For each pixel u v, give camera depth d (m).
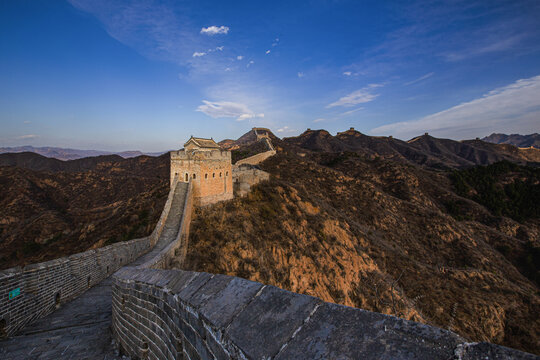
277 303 2.46
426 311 33.78
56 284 9.99
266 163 74.50
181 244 23.88
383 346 1.57
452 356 1.31
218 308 2.86
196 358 3.14
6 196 74.94
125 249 16.52
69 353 6.37
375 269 40.56
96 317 9.06
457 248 56.94
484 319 34.88
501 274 51.53
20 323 7.97
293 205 43.00
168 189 41.75
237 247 30.00
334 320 1.95
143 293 5.25
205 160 33.41
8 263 46.09
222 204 35.78
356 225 54.44
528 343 34.00
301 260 33.47
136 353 5.58
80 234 38.72
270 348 1.98
